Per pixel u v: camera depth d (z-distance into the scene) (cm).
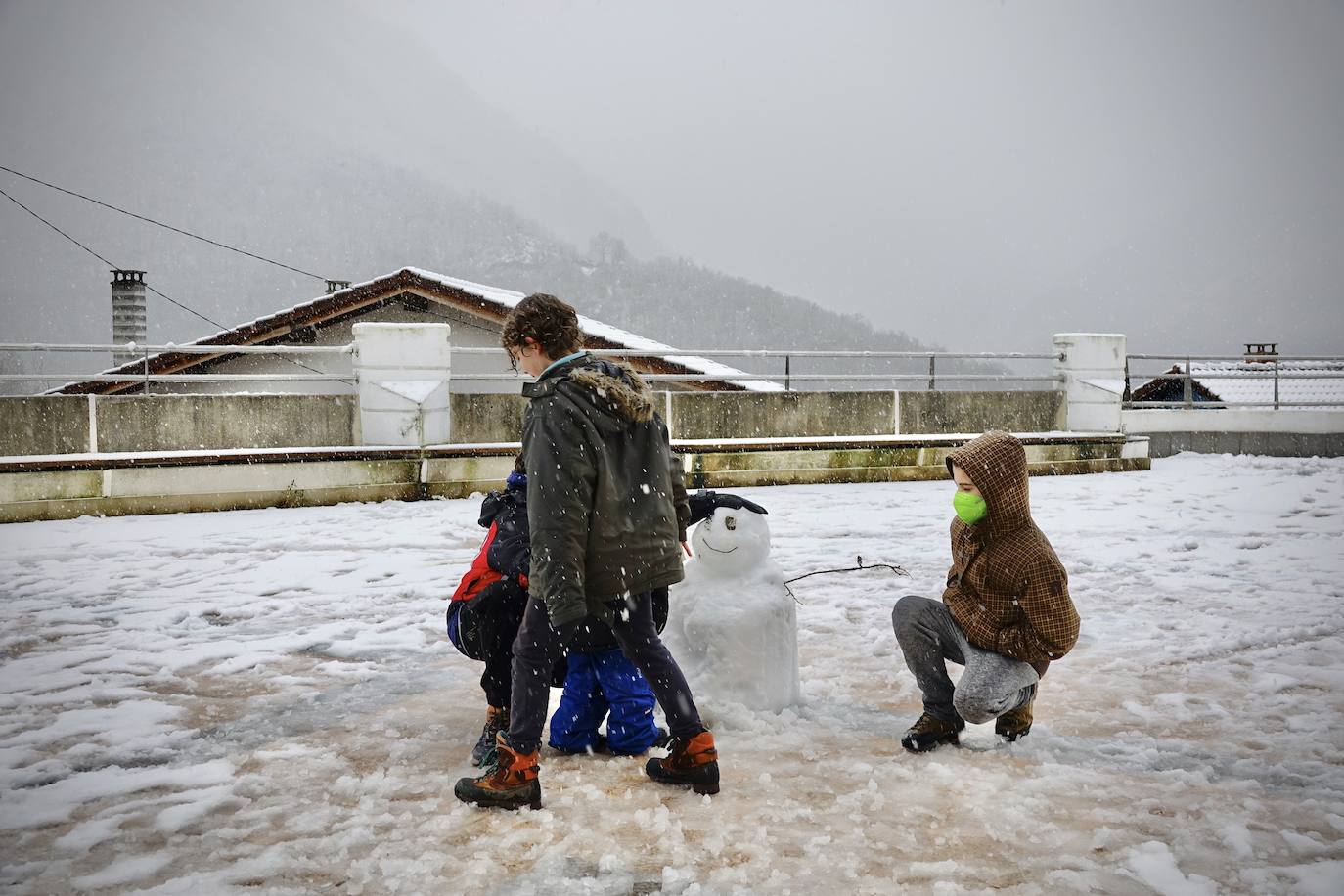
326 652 534
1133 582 705
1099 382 1495
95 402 1073
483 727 402
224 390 1817
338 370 1825
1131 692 461
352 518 1007
